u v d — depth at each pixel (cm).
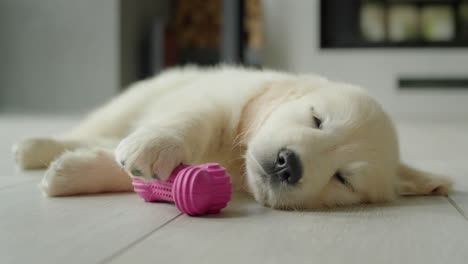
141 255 40
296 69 216
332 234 46
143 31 237
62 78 228
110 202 53
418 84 214
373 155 57
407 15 210
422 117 211
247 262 39
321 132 55
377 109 61
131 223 46
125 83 226
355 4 210
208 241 43
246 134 63
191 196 48
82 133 81
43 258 39
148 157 49
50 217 48
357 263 40
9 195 55
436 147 111
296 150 53
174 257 40
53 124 161
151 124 54
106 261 39
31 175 66
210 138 61
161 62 224
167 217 48
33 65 230
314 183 53
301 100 60
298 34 214
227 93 67
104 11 218
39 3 225
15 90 234
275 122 58
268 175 54
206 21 256
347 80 213
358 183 56
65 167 55
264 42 218
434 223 50
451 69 207
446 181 62
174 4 262
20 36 229
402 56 209
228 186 50
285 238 44
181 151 50
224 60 180
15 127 147
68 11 222
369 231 47
